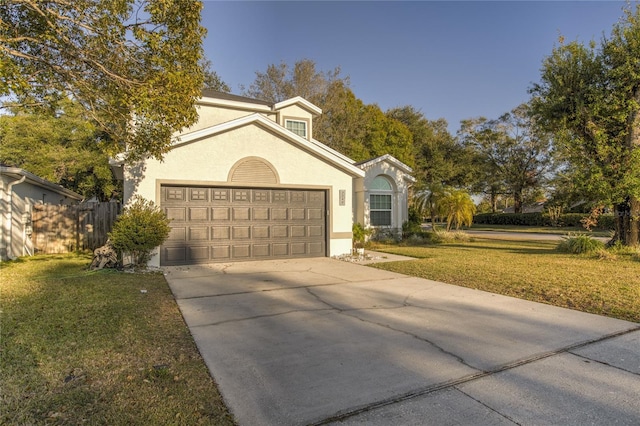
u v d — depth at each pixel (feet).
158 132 25.38
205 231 34.22
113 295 21.31
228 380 11.13
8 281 25.13
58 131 71.46
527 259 37.52
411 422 8.93
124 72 22.85
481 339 14.75
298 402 9.87
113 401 9.76
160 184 32.14
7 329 15.17
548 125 42.78
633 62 36.19
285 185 37.58
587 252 40.09
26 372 11.32
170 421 8.89
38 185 45.19
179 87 23.04
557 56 40.37
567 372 11.76
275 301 20.88
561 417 9.15
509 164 124.67
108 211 46.14
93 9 20.72
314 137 96.99
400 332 15.60
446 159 133.59
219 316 17.84
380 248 49.75
